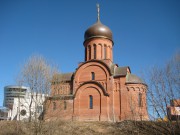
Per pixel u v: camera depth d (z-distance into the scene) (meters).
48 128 32.41
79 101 43.91
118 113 42.19
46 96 35.19
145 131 31.61
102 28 50.22
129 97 42.28
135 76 44.88
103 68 45.53
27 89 38.47
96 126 35.06
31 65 36.62
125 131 32.50
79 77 46.72
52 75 37.59
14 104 56.50
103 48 49.41
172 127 28.56
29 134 31.23
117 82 44.31
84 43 51.38
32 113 35.56
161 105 27.39
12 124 35.28
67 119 41.91
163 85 28.08
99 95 43.22
